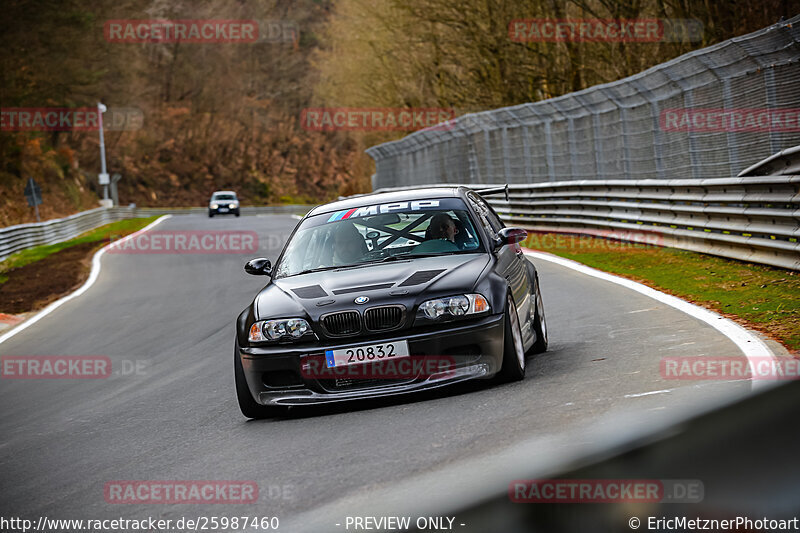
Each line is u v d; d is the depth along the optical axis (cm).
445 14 9619
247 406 1727
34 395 2522
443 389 1734
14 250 8950
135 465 1470
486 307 1653
